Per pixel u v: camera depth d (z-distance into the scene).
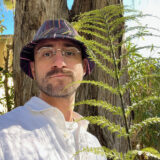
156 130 1.02
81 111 0.88
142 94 0.98
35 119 0.42
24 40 0.92
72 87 0.49
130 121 0.87
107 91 0.87
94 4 0.97
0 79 1.48
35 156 0.37
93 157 0.47
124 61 0.88
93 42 0.27
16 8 0.98
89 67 0.64
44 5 0.93
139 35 0.25
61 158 0.39
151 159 0.82
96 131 0.85
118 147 0.83
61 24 0.50
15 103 0.94
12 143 0.36
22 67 0.61
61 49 0.49
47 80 0.48
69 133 0.45
